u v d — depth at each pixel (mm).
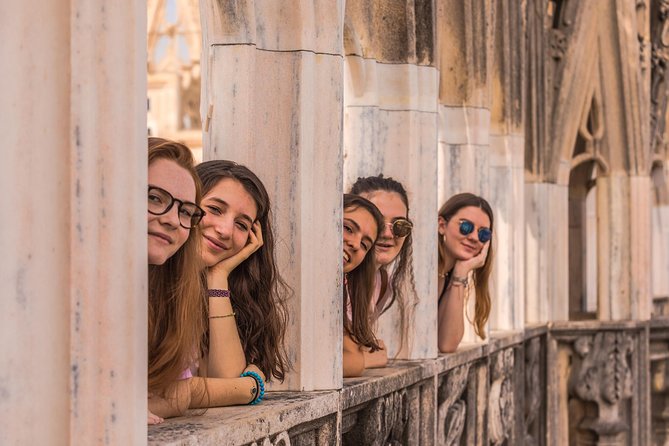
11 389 2732
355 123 7117
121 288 2961
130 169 2982
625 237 12680
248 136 5070
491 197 9859
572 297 13688
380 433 6016
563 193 12031
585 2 11930
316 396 4980
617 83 12438
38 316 2799
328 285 5258
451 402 7906
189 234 3711
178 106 19484
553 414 12016
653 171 14195
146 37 3051
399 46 7258
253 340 4570
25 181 2766
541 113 11609
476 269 7965
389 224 6105
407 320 7223
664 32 13469
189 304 3734
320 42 5258
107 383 2930
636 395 12617
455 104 9047
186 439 3525
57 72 2836
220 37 5066
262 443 4168
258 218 4473
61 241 2859
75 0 2844
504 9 10148
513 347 10164
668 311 14617
